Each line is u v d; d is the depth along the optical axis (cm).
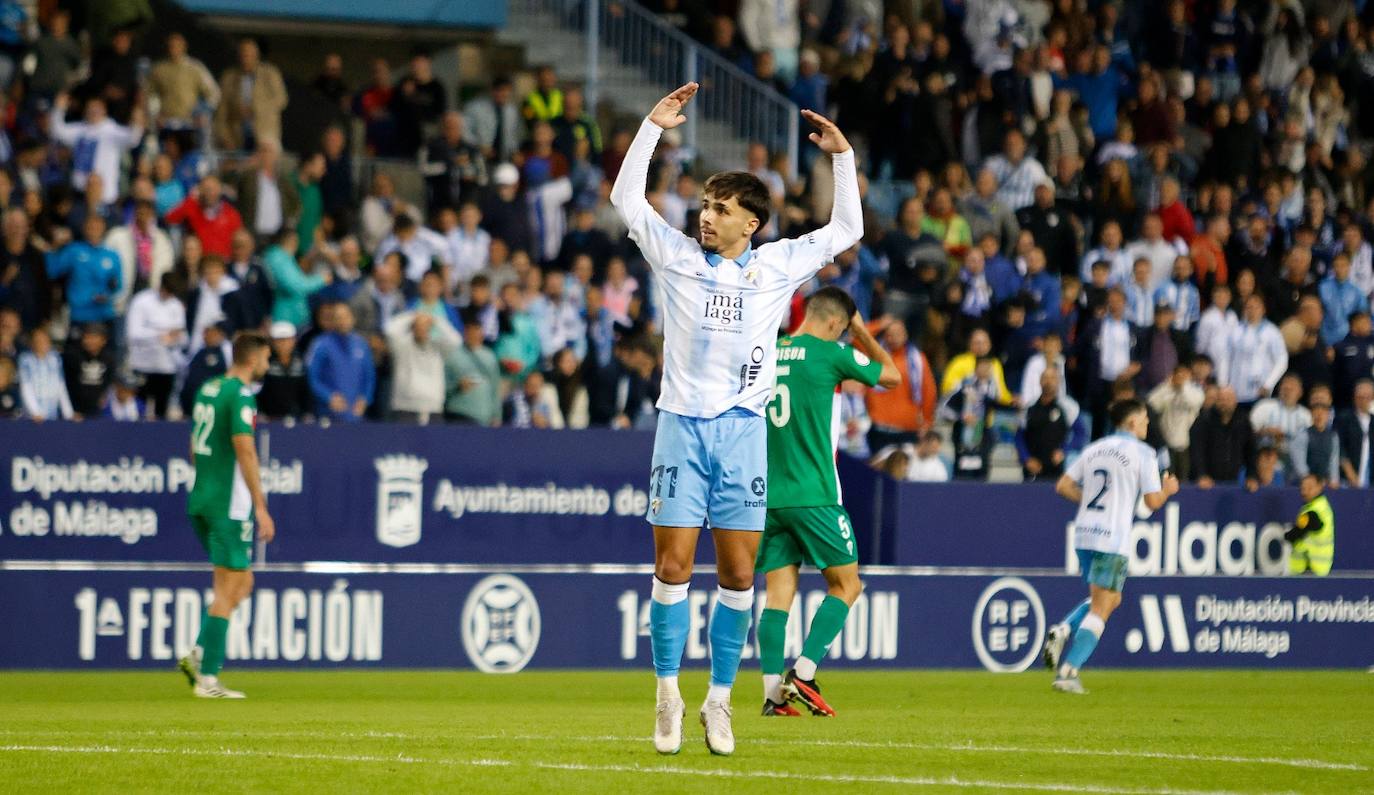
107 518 3428
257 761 1595
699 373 1549
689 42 5175
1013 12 5228
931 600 3384
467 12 5372
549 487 3659
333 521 3538
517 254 4100
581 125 4578
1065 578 3481
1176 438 4153
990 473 4100
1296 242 5019
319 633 3088
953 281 4284
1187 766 1673
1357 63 5809
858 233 1623
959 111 5031
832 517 2264
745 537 1585
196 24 4856
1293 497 3919
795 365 2264
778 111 5056
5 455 3375
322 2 5284
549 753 1677
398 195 4612
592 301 4009
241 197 4119
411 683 2878
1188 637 3556
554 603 3206
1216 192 4931
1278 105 5525
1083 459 2886
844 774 1541
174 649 3044
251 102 4462
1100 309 4297
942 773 1569
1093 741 1927
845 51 5288
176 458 3466
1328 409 4331
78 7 4528
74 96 4166
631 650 3244
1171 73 5534
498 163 4662
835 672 3284
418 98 4700
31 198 3850
